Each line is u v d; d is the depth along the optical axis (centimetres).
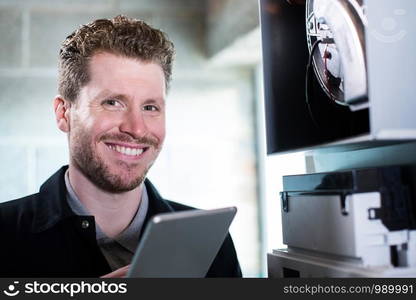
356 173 75
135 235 107
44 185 111
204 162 401
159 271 76
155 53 99
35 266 100
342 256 79
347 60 82
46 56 383
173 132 399
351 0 83
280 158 132
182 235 71
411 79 73
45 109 381
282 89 100
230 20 332
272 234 285
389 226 75
